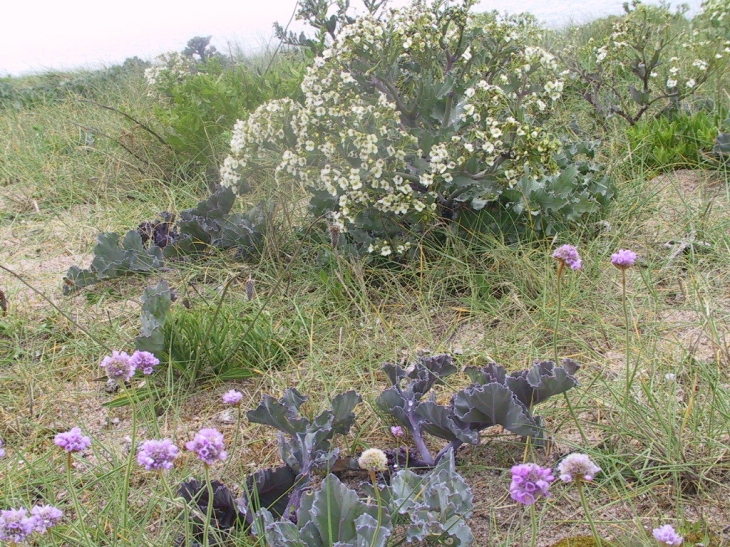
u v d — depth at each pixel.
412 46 4.16
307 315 3.81
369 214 4.17
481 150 4.07
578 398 2.98
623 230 4.39
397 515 2.29
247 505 2.43
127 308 4.09
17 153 6.69
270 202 4.99
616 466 2.60
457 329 3.68
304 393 3.22
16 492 2.67
